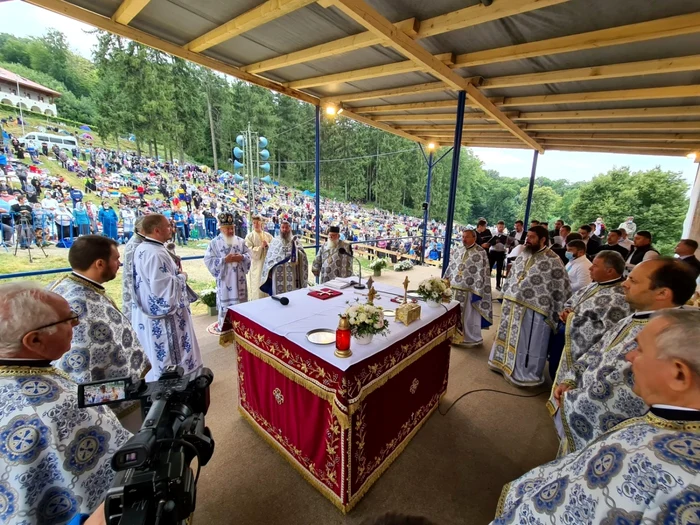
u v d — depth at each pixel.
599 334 2.00
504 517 0.86
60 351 0.93
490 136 7.46
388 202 34.34
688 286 1.25
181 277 2.52
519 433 2.46
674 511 0.52
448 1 2.37
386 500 1.85
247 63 3.90
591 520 0.62
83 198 13.85
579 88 3.89
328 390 1.64
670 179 22.64
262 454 2.17
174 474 0.75
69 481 0.84
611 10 2.27
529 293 3.08
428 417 2.58
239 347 2.41
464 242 4.01
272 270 4.13
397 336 1.93
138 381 0.97
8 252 8.20
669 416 0.63
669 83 3.43
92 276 1.55
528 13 2.44
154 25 3.01
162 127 22.08
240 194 22.33
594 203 24.55
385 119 6.77
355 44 2.96
